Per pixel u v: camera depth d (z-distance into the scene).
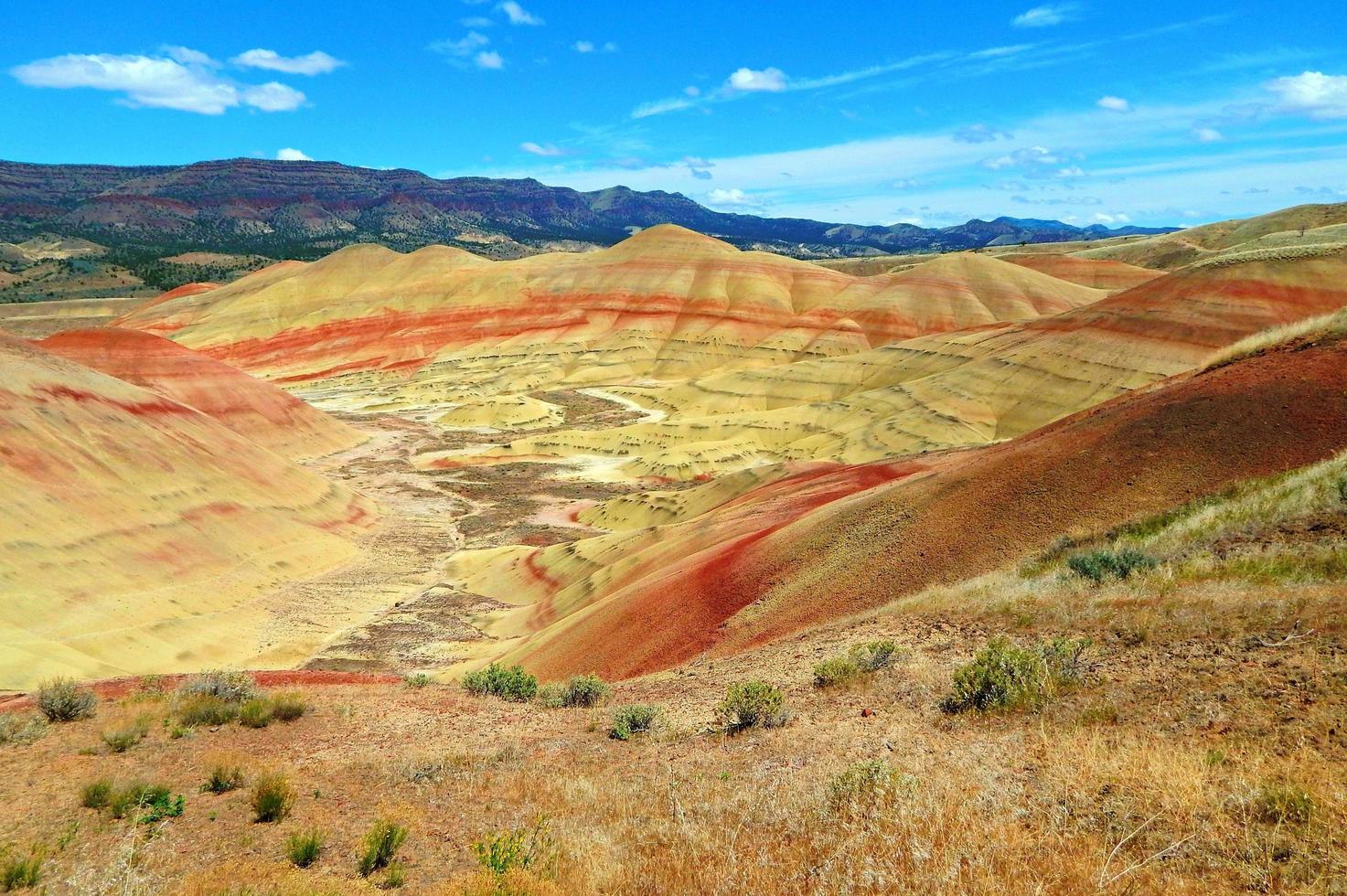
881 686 12.71
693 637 25.22
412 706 17.53
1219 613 10.78
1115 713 8.69
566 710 17.14
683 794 9.38
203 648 39.84
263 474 62.31
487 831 9.27
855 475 38.28
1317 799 5.78
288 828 9.74
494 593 50.97
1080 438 24.53
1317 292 78.12
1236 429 20.88
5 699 21.97
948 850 6.05
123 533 45.84
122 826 9.88
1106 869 5.50
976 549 21.94
